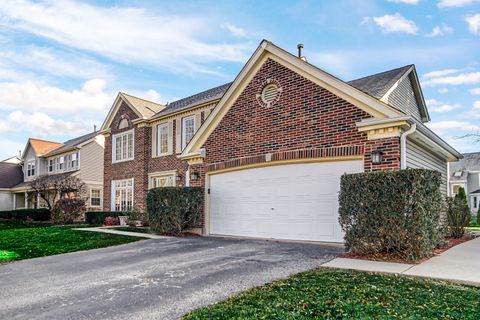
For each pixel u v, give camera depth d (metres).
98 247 10.72
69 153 30.41
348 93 9.34
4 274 7.40
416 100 16.38
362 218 7.57
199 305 4.90
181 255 8.70
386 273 6.16
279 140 10.87
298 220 10.36
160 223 12.97
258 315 4.29
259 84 11.62
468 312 4.25
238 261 7.64
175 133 19.50
